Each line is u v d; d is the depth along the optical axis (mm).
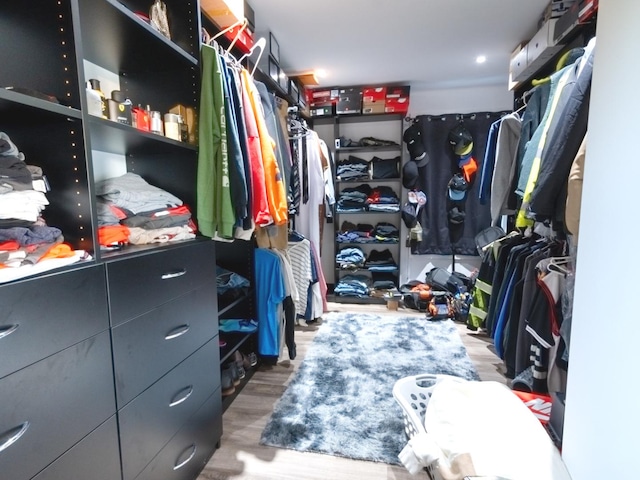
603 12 819
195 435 1275
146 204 1192
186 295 1198
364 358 2281
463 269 3645
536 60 2084
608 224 778
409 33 2291
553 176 1214
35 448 698
